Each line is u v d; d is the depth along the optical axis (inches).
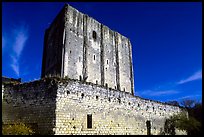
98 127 824.9
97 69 2033.7
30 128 746.8
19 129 705.6
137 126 990.4
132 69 2455.7
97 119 828.6
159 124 1120.2
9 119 787.4
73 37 1900.8
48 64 2000.5
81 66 1882.4
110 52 2244.1
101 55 2128.4
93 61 2017.7
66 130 734.5
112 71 2192.4
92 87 845.2
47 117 734.5
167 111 1196.5
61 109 739.4
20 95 800.9
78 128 764.6
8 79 1197.7
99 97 858.8
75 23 1966.0
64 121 736.3
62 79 776.3
